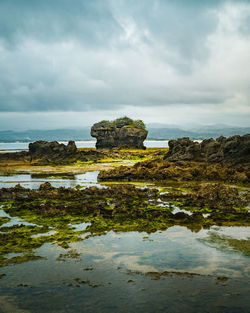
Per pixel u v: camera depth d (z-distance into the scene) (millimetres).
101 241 13477
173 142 53969
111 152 97812
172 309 7969
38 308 8055
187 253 11992
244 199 22547
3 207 20938
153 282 9523
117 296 8664
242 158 42000
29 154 65625
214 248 12531
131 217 17453
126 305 8180
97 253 12047
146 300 8438
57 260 11328
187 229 15258
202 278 9773
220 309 7953
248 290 8953
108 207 20359
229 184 31969
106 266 10781
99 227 15578
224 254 11844
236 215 17766
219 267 10617
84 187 30516
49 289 9109
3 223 16641
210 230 15062
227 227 15555
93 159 70938
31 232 14836
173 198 23438
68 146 66750
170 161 48875
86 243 13234
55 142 67875
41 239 13742
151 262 11117
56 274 10133
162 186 31062
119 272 10289
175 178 36000
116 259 11438
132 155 82625
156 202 21750
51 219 17406
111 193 25297
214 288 9086
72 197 24125
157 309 7977
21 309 8016
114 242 13359
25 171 47375
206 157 46625
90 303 8297
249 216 17531
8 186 31562
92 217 17812
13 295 8758
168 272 10258
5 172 45750
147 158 74438
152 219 17031
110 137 128250
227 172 35938
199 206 20453
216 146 46812
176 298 8531
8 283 9508
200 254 11867
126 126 129000
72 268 10617
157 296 8656
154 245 12961
